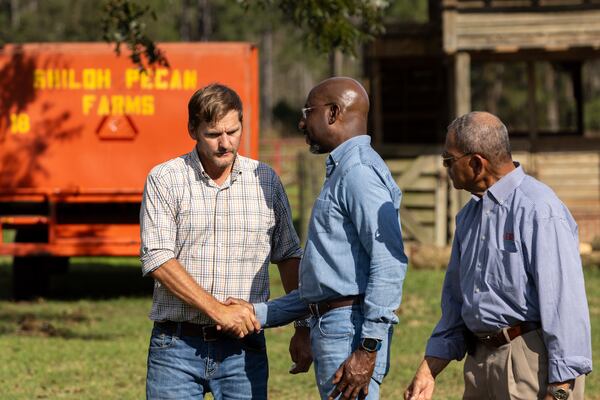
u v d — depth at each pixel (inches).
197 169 261.0
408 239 910.4
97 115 679.1
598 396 424.8
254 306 255.4
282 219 270.2
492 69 2512.3
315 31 560.7
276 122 3425.2
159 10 2187.5
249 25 2787.9
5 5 2763.3
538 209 226.7
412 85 1117.7
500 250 229.8
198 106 254.2
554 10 934.4
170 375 260.8
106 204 689.6
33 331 585.9
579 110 1210.0
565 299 222.8
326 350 239.8
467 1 933.2
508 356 231.0
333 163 242.1
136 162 679.7
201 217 260.1
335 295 238.4
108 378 463.5
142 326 602.9
